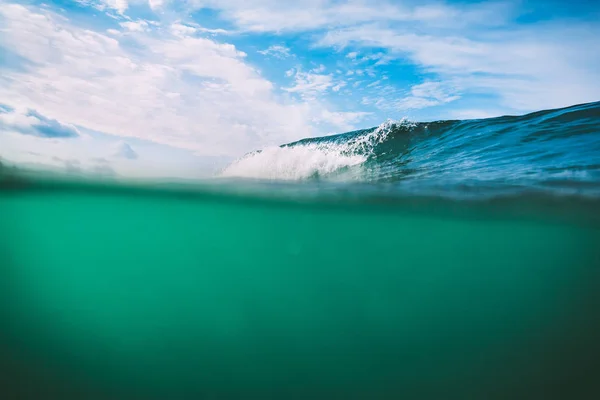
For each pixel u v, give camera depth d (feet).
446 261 47.03
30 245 58.34
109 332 34.14
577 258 41.27
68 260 62.69
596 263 40.37
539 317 34.12
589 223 30.22
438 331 35.42
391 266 48.44
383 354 30.96
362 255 47.60
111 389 22.09
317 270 50.65
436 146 36.14
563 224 31.60
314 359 30.68
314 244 47.75
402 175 30.07
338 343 33.96
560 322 31.37
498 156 30.07
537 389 21.47
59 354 24.45
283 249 49.83
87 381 21.93
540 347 27.25
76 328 33.27
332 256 48.39
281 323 40.11
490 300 40.24
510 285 44.24
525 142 31.07
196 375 26.91
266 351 32.30
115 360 26.30
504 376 23.97
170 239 57.21
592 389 20.57
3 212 48.29
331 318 41.39
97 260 62.85
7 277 49.90
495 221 33.17
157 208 44.62
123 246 59.77
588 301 35.19
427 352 30.86
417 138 38.81
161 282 61.87
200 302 50.08
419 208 32.14
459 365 27.30
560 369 23.30
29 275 56.90
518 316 35.50
